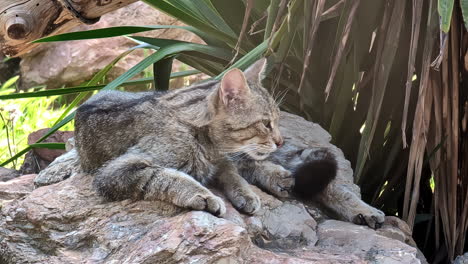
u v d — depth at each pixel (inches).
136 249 131.6
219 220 132.4
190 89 161.2
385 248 144.4
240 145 157.0
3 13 192.4
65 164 170.6
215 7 186.9
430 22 160.1
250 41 193.0
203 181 156.8
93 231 141.6
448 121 179.9
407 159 198.7
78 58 322.0
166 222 135.3
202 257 126.4
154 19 321.7
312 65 190.2
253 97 156.6
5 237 148.3
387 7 174.4
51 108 304.3
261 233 146.0
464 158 193.8
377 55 174.7
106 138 158.7
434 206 203.2
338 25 176.2
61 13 195.9
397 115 194.2
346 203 163.6
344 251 145.0
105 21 317.4
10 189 168.2
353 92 192.2
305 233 150.3
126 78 180.5
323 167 160.4
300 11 176.2
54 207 147.9
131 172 146.2
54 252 143.1
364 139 178.7
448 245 188.2
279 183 161.5
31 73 335.0
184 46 187.6
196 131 154.3
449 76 177.8
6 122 264.7
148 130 153.6
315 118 200.5
